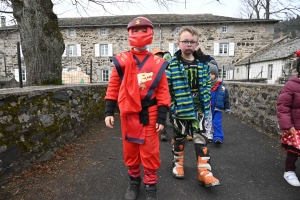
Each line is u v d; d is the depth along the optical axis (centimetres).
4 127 236
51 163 296
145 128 202
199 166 238
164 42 1889
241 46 1872
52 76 470
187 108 236
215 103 385
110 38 1928
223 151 349
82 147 361
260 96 474
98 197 225
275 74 1432
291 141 237
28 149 271
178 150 262
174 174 262
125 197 221
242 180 257
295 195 226
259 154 334
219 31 1872
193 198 223
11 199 215
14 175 250
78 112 410
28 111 272
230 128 490
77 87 405
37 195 224
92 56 1955
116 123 532
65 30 1955
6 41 1897
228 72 1897
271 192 232
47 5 468
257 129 471
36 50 456
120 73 200
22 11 453
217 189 239
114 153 339
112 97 208
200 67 237
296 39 1622
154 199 212
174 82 236
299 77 235
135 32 199
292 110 234
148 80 197
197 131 240
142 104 201
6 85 823
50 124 317
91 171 279
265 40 1855
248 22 1844
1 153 231
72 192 232
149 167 210
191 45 229
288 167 249
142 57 203
